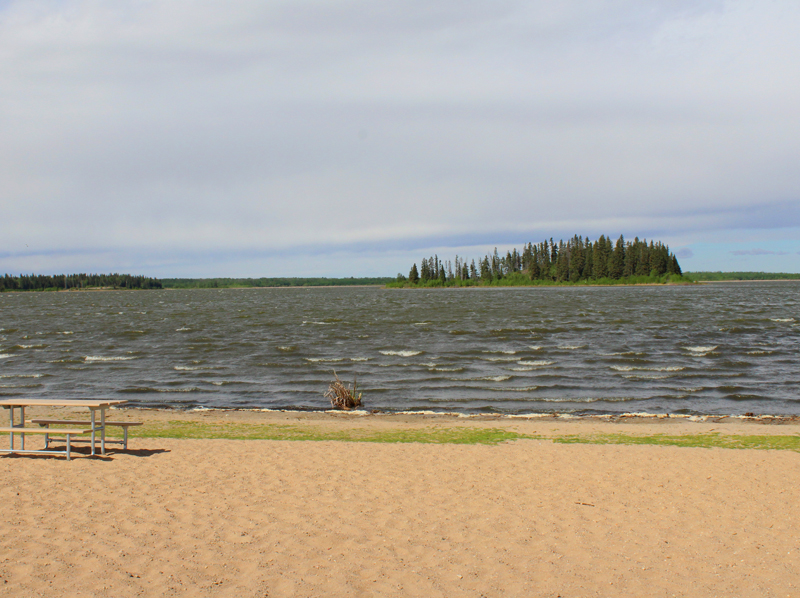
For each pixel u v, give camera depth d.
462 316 57.81
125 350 32.22
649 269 173.50
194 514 7.15
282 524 6.88
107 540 6.24
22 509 7.14
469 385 21.30
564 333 39.22
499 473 9.37
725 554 6.09
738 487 8.59
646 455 10.70
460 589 5.27
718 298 90.44
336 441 12.02
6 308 90.31
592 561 5.91
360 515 7.25
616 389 20.39
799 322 45.22
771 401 18.39
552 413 16.80
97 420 15.23
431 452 10.88
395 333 40.97
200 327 48.03
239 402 18.73
